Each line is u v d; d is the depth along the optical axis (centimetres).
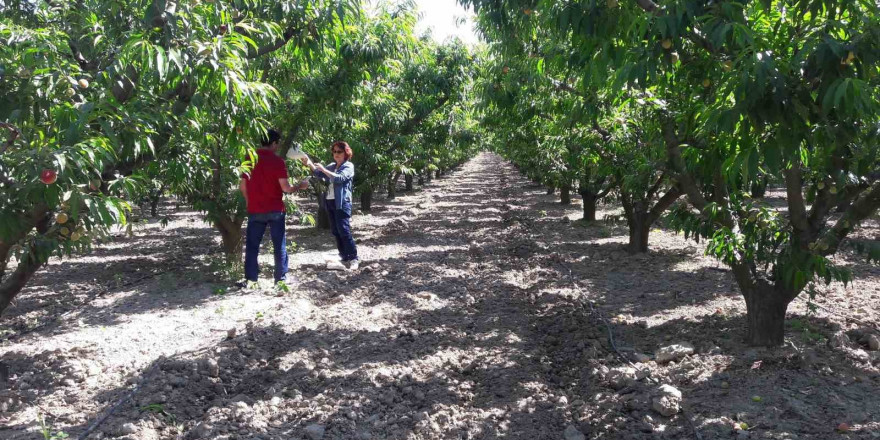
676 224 452
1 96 302
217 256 907
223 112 420
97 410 362
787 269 392
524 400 377
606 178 1009
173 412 363
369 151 1298
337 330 538
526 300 650
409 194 2608
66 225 329
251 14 493
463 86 1548
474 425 345
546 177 1391
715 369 408
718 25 266
